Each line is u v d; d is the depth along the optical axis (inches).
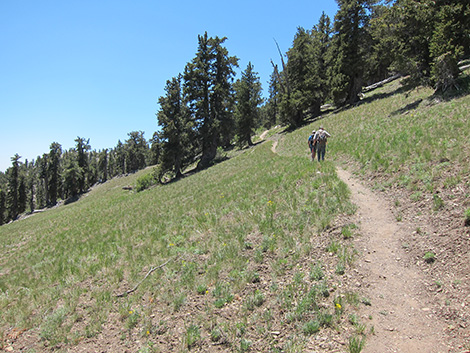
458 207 274.7
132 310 269.4
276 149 1312.7
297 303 223.0
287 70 1926.7
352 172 503.2
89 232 702.5
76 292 328.8
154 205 847.7
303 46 1775.3
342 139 815.1
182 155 1846.7
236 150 2126.0
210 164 1809.8
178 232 474.3
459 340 167.6
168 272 329.4
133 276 341.1
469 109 534.3
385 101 1199.6
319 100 1988.2
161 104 1752.0
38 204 4719.5
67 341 242.7
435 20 826.8
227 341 204.8
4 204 4279.0
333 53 1706.4
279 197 466.3
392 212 329.7
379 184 410.0
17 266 555.5
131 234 553.3
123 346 226.4
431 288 211.8
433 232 265.6
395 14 892.6
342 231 306.3
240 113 2068.2
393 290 220.1
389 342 177.0
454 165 345.4
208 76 1868.8
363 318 199.0
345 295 221.9
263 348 190.5
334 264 262.2
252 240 351.3
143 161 4901.6
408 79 909.8
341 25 1525.6
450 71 754.2
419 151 427.8
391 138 567.8
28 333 269.9
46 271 447.2
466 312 183.2
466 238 236.4
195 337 214.5
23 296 362.3
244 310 231.8
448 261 227.3
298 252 293.0
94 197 2751.0
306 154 882.1
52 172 4101.9
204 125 1868.8
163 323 242.7
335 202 378.6
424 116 646.5
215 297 261.1
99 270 391.5
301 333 195.9
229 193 634.8
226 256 324.5
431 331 179.3
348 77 1546.5
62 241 685.3
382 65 2049.7
